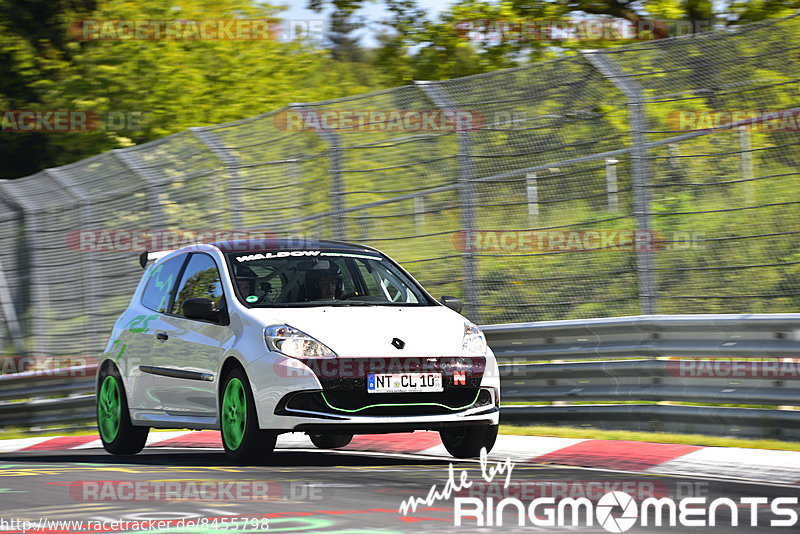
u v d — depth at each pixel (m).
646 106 40.91
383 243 43.50
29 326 52.16
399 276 33.72
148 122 80.88
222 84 83.00
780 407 36.31
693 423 34.84
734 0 77.06
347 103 43.66
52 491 25.05
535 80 40.62
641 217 38.44
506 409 39.19
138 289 36.62
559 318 42.16
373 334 29.27
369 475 27.03
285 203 45.59
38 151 86.25
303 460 31.25
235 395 29.81
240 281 31.75
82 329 50.59
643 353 36.38
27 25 86.31
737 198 44.16
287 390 28.36
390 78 84.12
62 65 82.44
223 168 47.00
